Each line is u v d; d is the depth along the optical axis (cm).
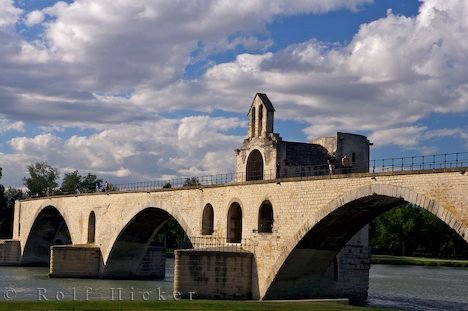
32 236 12188
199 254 6172
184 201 7781
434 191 4791
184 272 6112
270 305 4759
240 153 7675
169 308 4212
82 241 10162
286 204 6128
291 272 6247
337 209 5584
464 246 16712
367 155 7488
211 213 7406
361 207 5625
